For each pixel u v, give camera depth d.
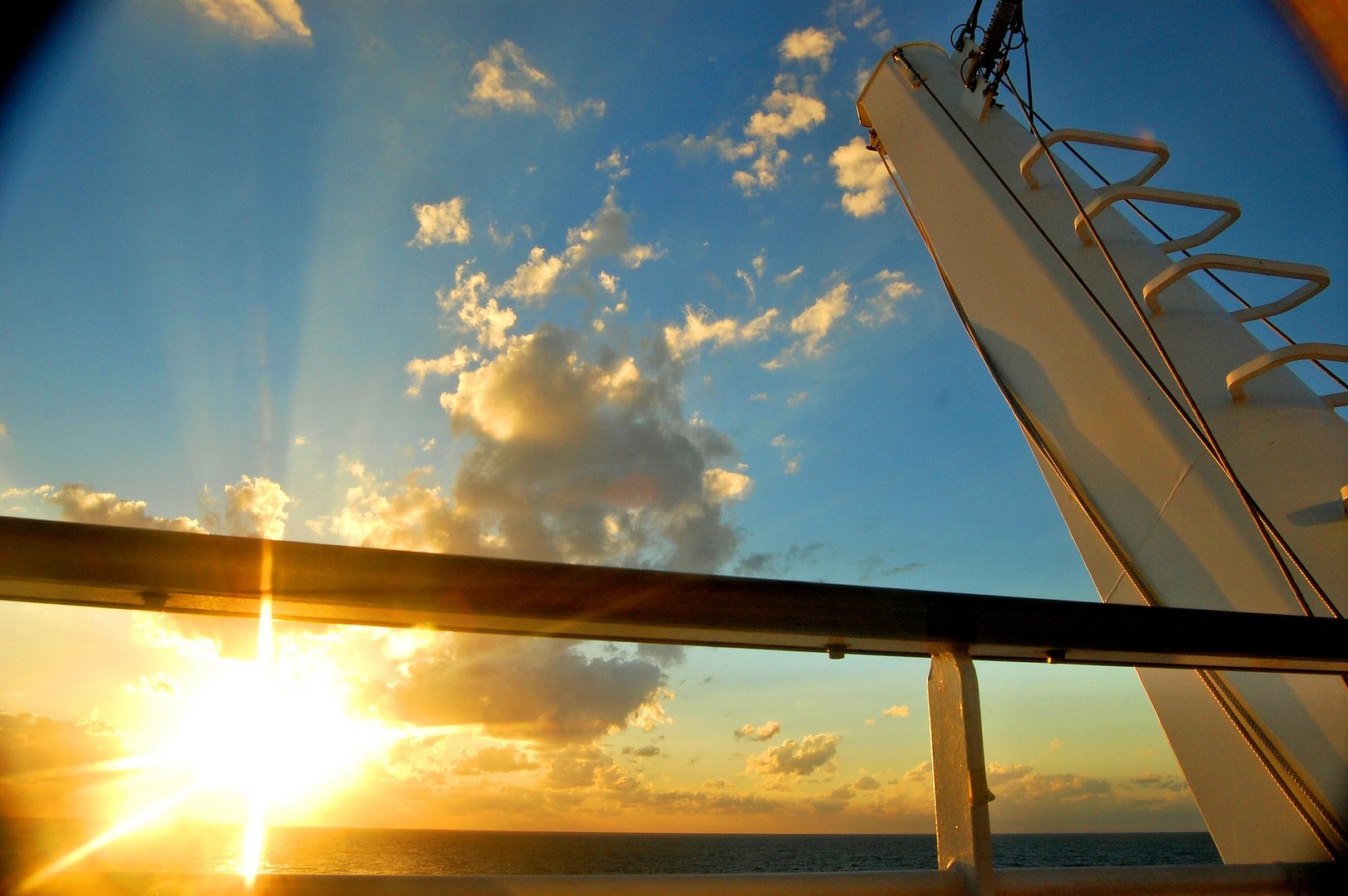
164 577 1.03
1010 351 3.79
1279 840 2.40
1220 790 2.59
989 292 3.99
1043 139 3.72
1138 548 3.00
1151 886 1.22
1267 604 2.54
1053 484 3.51
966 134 4.49
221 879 0.92
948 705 1.28
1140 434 3.07
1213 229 3.71
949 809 1.23
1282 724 2.34
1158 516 2.94
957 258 4.27
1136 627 1.36
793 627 1.22
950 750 1.26
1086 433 3.29
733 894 1.04
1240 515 2.70
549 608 1.14
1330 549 2.48
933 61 5.02
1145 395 3.10
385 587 1.08
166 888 0.90
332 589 1.07
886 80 5.27
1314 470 2.63
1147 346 3.20
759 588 1.20
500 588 1.12
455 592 1.11
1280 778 2.35
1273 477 2.70
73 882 0.88
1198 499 2.82
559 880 1.00
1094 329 3.37
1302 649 1.45
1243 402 2.90
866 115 5.56
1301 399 2.86
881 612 1.23
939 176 4.54
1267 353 2.75
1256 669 1.54
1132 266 3.47
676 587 1.17
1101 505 3.18
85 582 1.01
